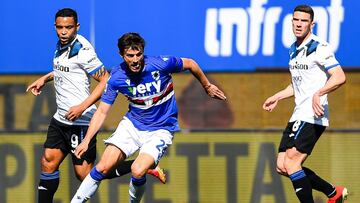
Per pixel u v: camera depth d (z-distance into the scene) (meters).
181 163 28.86
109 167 22.25
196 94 31.86
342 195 24.53
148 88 21.98
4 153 29.64
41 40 31.41
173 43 30.88
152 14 30.88
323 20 30.16
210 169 28.73
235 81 31.69
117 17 31.02
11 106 32.16
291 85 24.64
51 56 31.38
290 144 23.31
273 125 31.59
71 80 23.88
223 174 28.69
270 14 30.50
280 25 30.47
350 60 30.06
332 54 22.45
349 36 30.03
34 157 29.52
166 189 28.91
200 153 28.77
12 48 31.59
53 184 25.03
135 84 21.91
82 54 23.56
